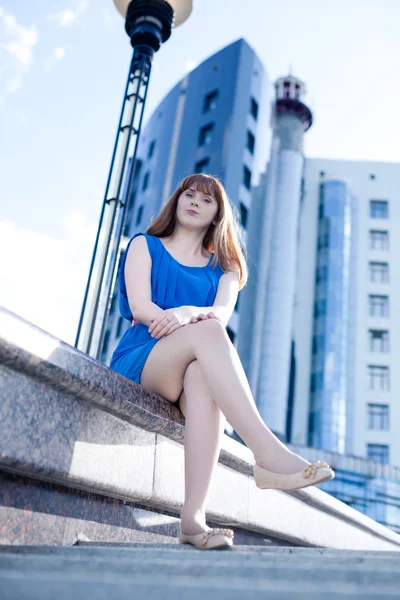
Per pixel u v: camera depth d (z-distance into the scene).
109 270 5.06
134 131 5.65
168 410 2.53
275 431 45.09
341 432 48.53
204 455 2.22
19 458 1.79
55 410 1.96
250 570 1.33
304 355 51.38
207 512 3.11
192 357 2.34
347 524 5.74
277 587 1.12
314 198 56.62
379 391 50.84
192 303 2.81
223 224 3.02
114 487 2.25
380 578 1.27
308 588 1.11
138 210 51.94
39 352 1.82
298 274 53.97
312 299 53.28
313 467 2.09
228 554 1.73
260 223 48.97
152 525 2.71
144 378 2.51
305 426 49.19
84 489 2.21
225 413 2.20
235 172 46.28
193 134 49.50
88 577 1.22
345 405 49.72
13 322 1.74
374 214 57.00
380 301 54.00
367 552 2.04
